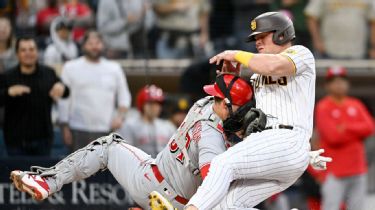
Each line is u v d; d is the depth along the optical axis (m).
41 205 29.44
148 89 35.06
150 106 34.66
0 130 32.25
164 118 36.88
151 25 40.91
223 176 18.92
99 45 33.41
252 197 19.94
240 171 19.27
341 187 35.88
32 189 20.80
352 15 41.97
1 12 37.31
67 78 33.12
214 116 20.08
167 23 41.16
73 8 37.72
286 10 41.41
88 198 29.62
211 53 40.44
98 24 38.50
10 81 30.61
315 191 35.72
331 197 35.75
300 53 19.84
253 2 40.88
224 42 41.03
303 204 35.31
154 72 40.56
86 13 38.16
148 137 34.38
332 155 36.09
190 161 20.09
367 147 42.06
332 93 36.66
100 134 33.09
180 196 20.41
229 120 19.92
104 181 29.69
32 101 30.72
